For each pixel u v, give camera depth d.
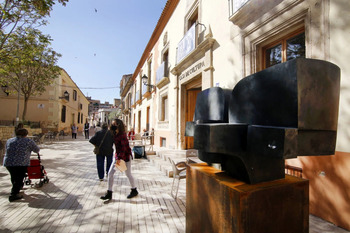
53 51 14.34
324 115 1.15
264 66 4.09
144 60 16.42
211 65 5.71
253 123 1.34
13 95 17.69
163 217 2.91
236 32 4.67
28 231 2.52
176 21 8.83
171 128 8.82
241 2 4.27
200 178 1.76
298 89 1.03
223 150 1.30
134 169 6.04
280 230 1.38
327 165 2.54
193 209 1.87
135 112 20.36
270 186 1.37
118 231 2.53
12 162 3.46
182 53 7.56
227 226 1.36
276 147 1.02
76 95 28.39
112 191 3.71
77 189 4.16
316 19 2.82
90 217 2.91
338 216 2.39
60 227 2.62
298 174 2.93
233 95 1.55
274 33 3.59
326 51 2.68
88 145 13.31
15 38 8.20
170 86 9.29
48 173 5.48
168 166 5.67
